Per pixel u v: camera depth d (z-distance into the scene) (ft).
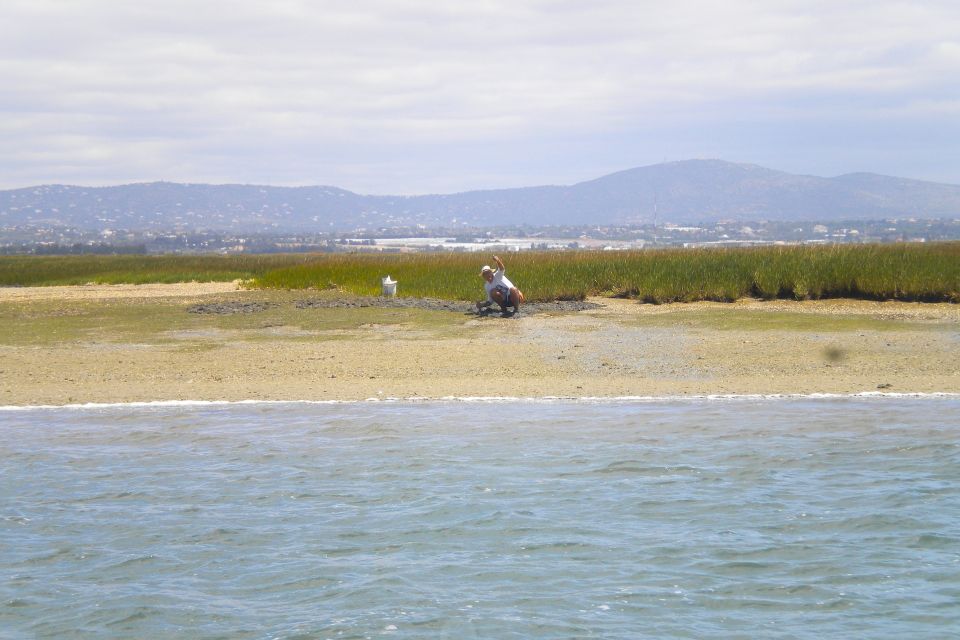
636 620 53.72
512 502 73.61
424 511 71.67
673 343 146.72
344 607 55.62
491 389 116.98
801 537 66.03
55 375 127.54
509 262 268.82
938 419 98.89
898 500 73.41
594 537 66.18
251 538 66.64
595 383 119.65
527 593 57.31
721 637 51.62
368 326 170.91
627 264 234.99
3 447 91.40
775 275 207.51
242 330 168.45
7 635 52.49
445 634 52.13
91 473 82.43
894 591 57.21
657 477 79.71
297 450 89.45
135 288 298.97
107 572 61.11
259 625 53.52
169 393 116.78
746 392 113.60
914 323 163.32
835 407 105.29
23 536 67.36
